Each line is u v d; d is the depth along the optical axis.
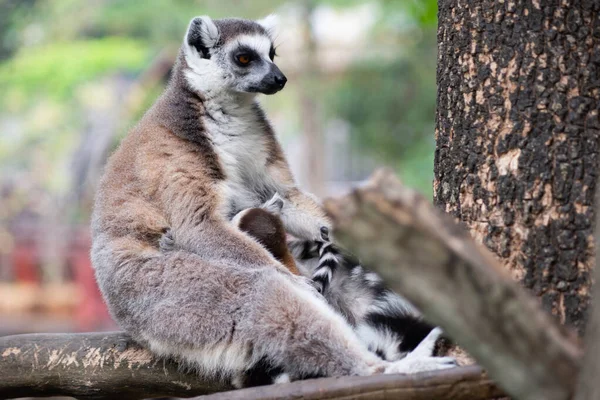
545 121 5.96
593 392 3.65
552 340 3.88
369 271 7.61
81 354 7.36
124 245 7.74
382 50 31.97
